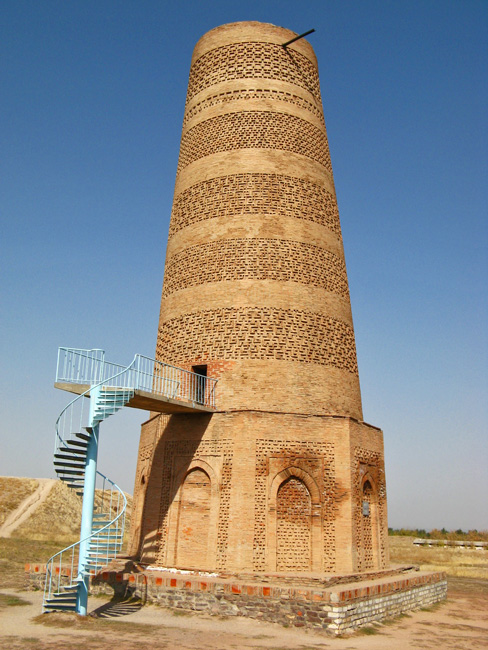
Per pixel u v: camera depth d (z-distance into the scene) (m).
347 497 20.56
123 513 17.83
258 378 21.67
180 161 27.27
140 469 24.11
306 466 20.58
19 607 17.91
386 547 22.84
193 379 22.50
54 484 65.19
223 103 25.97
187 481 21.08
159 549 20.86
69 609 16.88
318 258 24.17
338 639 15.14
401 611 19.27
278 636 15.02
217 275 23.38
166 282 25.45
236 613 16.80
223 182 24.66
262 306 22.59
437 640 15.73
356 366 24.62
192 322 23.27
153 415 23.66
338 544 20.06
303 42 27.47
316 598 15.87
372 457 22.84
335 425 21.33
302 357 22.34
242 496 19.66
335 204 26.62
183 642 13.92
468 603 22.69
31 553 34.16
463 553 48.53
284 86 26.12
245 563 19.05
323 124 27.56
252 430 20.39
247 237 23.56
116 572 19.31
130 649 13.02
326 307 23.66
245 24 26.86
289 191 24.52
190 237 24.72
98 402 17.47
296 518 20.09
